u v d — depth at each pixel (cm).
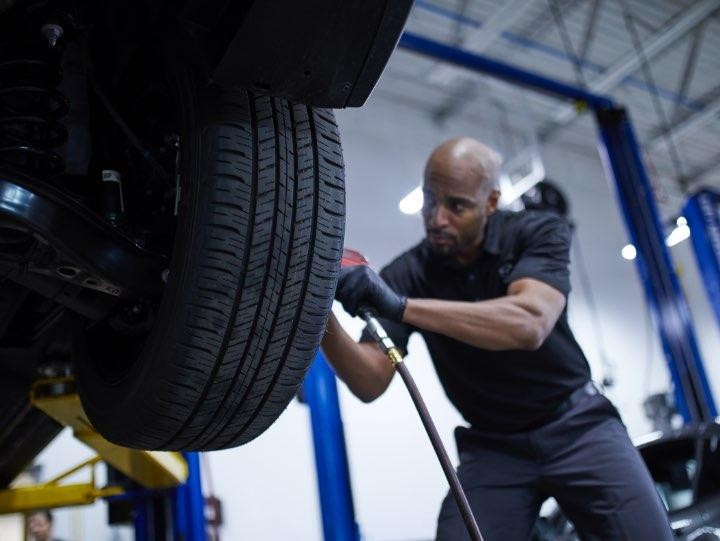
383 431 736
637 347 980
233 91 116
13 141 124
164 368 115
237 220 111
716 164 1127
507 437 184
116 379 133
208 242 110
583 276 989
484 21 815
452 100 939
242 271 113
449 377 195
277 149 116
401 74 888
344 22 102
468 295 194
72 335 154
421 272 200
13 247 116
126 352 141
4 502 278
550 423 183
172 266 114
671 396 566
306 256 118
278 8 99
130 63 140
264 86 108
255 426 131
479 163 186
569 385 186
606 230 1041
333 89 109
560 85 595
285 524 662
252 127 115
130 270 119
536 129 1017
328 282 122
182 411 120
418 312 159
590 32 836
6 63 126
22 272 120
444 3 786
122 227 131
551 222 190
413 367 775
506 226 193
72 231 115
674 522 276
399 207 856
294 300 119
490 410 189
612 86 925
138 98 141
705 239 654
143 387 119
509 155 973
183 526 320
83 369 145
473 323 164
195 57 118
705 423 306
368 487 707
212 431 128
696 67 927
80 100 133
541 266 181
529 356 185
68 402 196
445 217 185
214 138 112
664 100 977
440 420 761
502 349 169
